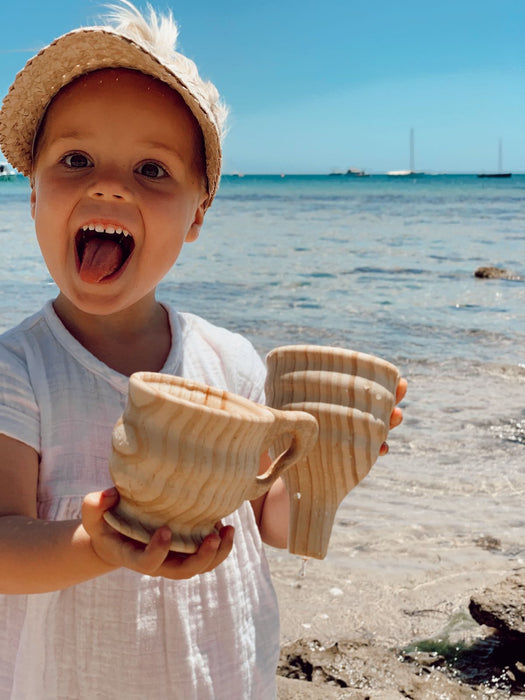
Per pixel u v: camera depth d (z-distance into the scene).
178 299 4.28
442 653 1.09
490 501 1.62
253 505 0.66
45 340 0.57
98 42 0.54
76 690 0.52
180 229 0.57
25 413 0.53
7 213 12.12
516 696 1.00
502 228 10.89
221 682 0.56
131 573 0.54
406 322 3.70
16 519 0.47
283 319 3.71
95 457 0.55
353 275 5.61
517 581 1.20
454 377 2.66
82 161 0.55
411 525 1.49
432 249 7.81
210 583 0.56
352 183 43.59
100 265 0.54
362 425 0.47
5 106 0.59
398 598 1.23
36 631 0.53
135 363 0.60
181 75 0.56
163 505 0.36
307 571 1.32
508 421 2.15
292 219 12.88
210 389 0.41
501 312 4.05
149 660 0.53
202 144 0.59
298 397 0.48
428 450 1.91
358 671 1.04
